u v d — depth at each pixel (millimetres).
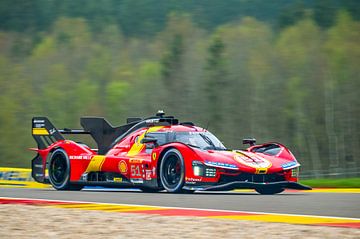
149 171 24141
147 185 24219
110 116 137750
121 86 140000
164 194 22938
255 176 23078
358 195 22453
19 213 17141
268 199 20578
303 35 139500
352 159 124125
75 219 15914
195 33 158250
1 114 141625
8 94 146000
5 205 19094
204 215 16422
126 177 25141
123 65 154875
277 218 15695
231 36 141000
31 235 13867
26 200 20703
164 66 136500
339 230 13695
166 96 133750
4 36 197875
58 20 187875
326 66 128375
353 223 14758
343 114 125562
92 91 144375
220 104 128125
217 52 132375
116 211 17531
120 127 26656
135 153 25250
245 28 144250
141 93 136625
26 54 185125
